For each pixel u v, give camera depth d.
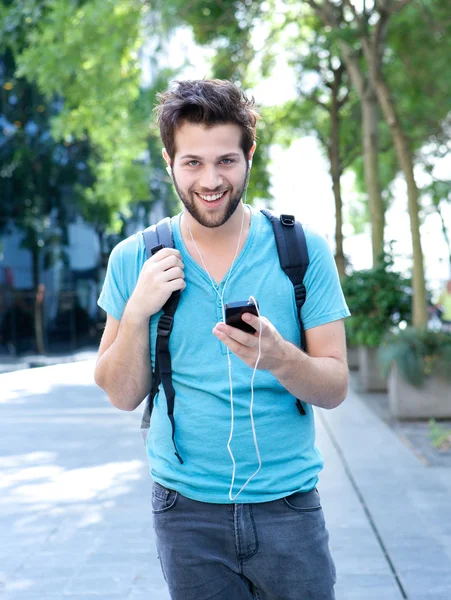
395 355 10.71
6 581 4.90
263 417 2.42
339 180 19.92
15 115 25.73
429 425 10.45
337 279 2.51
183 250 2.45
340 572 4.95
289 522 2.44
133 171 18.06
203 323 2.40
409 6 14.06
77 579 4.91
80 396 14.35
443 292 16.03
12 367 24.39
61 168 26.61
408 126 18.53
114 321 2.56
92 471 7.86
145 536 5.72
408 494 6.75
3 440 9.66
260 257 2.43
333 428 10.22
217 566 2.48
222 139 2.27
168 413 2.42
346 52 14.98
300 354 2.31
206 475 2.43
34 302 26.73
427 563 5.06
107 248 29.69
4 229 26.06
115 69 14.24
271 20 16.47
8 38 14.62
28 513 6.38
